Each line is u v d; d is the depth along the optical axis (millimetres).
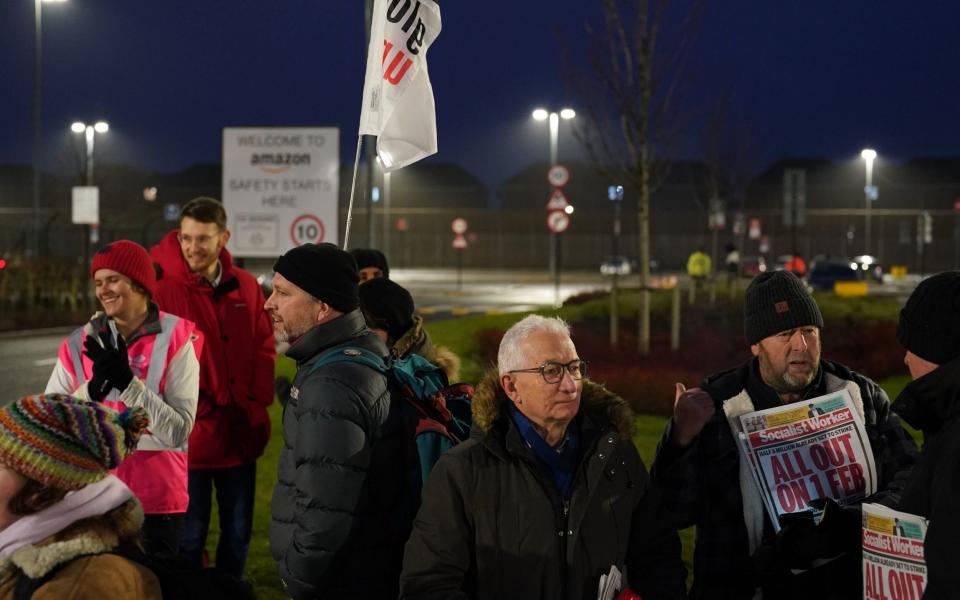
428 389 3475
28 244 64938
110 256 4422
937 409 2801
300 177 11641
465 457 3010
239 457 5207
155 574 2311
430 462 3355
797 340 3518
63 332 23125
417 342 4258
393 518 3414
